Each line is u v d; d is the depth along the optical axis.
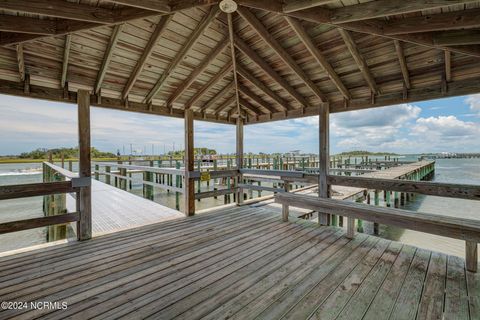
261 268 2.32
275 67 3.65
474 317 1.58
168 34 2.87
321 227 3.63
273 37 3.03
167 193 10.33
